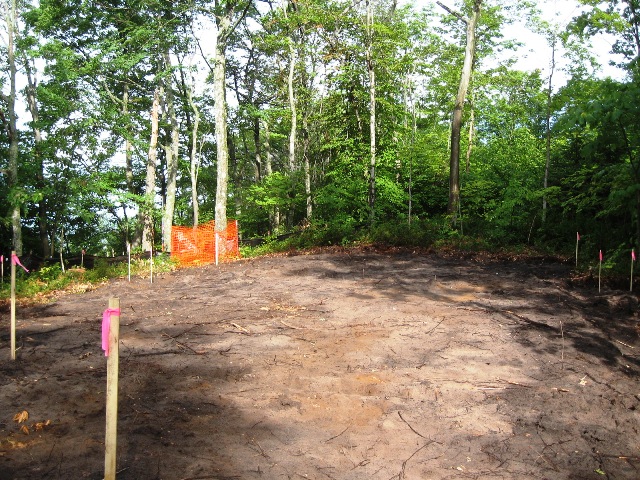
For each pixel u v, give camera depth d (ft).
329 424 15.05
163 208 89.86
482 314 26.78
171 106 80.18
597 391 17.65
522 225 51.31
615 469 13.14
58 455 12.71
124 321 26.53
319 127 81.35
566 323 25.05
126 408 15.56
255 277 39.70
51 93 65.31
